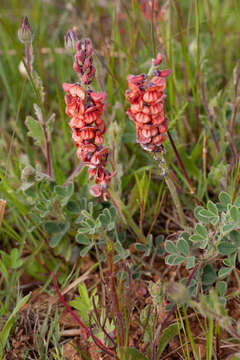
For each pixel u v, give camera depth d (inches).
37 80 19.1
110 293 16.3
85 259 20.0
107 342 16.7
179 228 20.6
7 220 21.3
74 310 18.4
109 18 29.3
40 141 19.5
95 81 18.2
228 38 25.3
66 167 22.5
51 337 17.7
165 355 16.8
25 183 18.7
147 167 20.4
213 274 17.1
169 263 16.6
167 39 21.6
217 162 20.4
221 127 20.7
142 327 16.2
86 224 17.4
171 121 20.7
